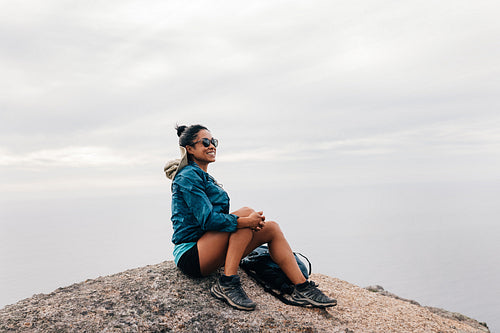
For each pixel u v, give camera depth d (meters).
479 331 4.16
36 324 2.80
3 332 2.67
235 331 2.94
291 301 3.48
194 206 3.30
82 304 3.13
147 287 3.44
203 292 3.41
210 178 3.55
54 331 2.73
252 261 3.88
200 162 3.62
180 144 3.60
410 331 3.52
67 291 3.48
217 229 3.27
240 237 3.34
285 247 3.55
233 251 3.34
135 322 2.90
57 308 3.05
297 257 3.80
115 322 2.88
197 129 3.54
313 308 3.47
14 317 2.89
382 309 3.98
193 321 3.00
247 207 3.56
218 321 3.04
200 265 3.39
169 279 3.58
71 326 2.80
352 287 4.72
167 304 3.17
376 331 3.34
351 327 3.31
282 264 3.53
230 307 3.24
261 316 3.18
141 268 4.11
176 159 3.61
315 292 3.46
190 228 3.46
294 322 3.17
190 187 3.32
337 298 4.07
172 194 3.61
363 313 3.74
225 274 3.34
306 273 3.70
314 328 3.11
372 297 4.37
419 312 4.18
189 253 3.43
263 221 3.37
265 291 3.65
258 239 3.48
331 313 3.53
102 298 3.26
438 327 3.83
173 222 3.60
